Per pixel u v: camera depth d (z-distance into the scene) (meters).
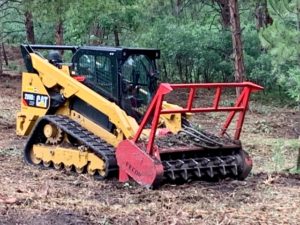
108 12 22.09
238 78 19.39
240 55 19.47
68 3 19.97
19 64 36.12
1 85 25.09
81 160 9.27
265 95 24.00
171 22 26.88
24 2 20.47
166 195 7.84
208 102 22.41
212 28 28.09
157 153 8.18
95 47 9.73
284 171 10.09
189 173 8.48
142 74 9.52
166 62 26.22
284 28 9.77
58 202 7.43
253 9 28.92
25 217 6.66
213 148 8.60
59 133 9.76
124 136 8.97
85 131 9.52
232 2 19.44
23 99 10.37
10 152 11.29
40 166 9.92
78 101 9.80
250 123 17.92
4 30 32.28
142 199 7.68
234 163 8.75
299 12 9.80
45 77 10.04
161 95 7.84
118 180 8.84
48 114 10.11
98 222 6.55
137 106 9.41
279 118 19.27
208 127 16.89
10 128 14.66
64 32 28.22
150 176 8.11
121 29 27.12
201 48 25.52
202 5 31.00
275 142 13.58
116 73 9.25
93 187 8.41
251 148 13.70
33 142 10.23
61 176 9.17
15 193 7.87
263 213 7.08
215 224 6.58
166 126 9.22
